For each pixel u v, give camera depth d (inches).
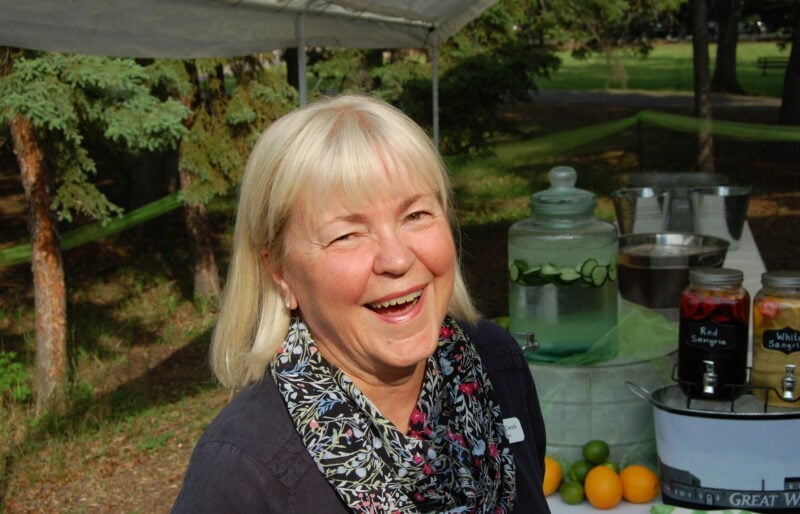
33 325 314.0
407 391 47.8
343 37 163.5
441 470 45.4
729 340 75.9
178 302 334.6
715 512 73.8
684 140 591.5
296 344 47.1
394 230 43.8
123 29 104.1
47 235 246.5
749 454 74.5
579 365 88.7
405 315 44.4
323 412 44.9
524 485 52.4
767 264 350.9
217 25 118.1
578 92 870.4
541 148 527.5
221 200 455.2
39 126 224.4
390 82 358.9
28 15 91.4
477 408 49.4
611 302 91.9
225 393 253.1
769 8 521.7
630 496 85.3
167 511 191.2
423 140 45.3
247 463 43.4
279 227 44.6
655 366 89.2
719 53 824.3
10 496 199.8
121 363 280.7
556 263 89.4
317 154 43.1
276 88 299.6
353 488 43.8
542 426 56.9
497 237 404.5
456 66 360.5
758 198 450.9
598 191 484.4
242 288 47.9
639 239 123.5
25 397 253.9
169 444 223.6
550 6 394.6
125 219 349.7
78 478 208.1
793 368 74.7
